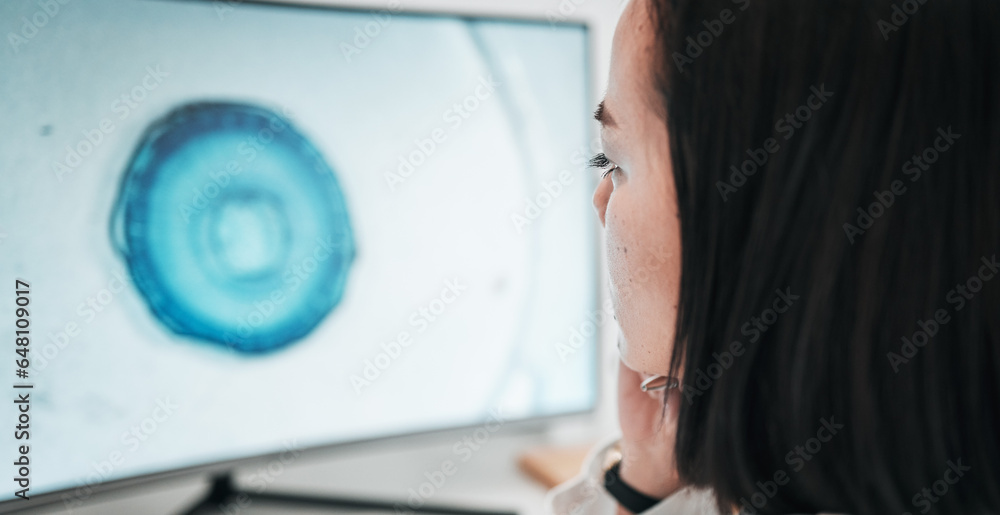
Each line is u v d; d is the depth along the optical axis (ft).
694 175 1.07
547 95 3.01
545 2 3.48
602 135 1.29
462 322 2.89
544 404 3.13
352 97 2.59
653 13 1.12
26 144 2.04
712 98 1.03
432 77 2.74
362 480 3.20
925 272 0.95
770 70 0.99
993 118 0.94
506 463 3.44
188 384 2.38
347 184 2.61
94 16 2.13
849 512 1.07
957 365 0.98
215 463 2.45
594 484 2.07
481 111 2.86
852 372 0.99
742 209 1.05
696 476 1.25
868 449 0.99
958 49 0.94
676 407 1.69
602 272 3.23
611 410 3.72
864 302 0.97
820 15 0.97
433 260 2.81
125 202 2.22
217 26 2.33
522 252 3.00
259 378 2.52
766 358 1.07
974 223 0.95
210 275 2.39
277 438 2.57
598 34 3.57
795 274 1.01
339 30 2.55
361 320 2.69
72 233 2.13
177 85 2.28
